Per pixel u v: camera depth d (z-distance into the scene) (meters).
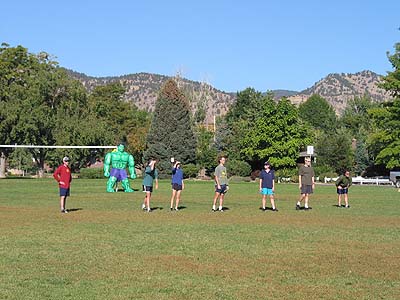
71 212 23.95
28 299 8.98
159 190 43.47
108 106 108.88
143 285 10.01
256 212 24.58
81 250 13.64
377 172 81.50
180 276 10.78
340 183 28.03
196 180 71.19
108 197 34.81
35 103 71.12
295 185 56.62
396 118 61.41
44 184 53.94
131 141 88.94
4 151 73.81
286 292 9.59
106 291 9.55
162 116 81.06
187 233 16.95
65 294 9.31
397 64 62.44
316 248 14.21
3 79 73.88
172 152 80.38
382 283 10.33
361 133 89.88
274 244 14.84
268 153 70.69
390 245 14.79
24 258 12.50
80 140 74.38
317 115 127.69
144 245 14.49
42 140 72.75
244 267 11.70
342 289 9.84
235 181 68.50
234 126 82.62
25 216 21.98
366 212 24.91
